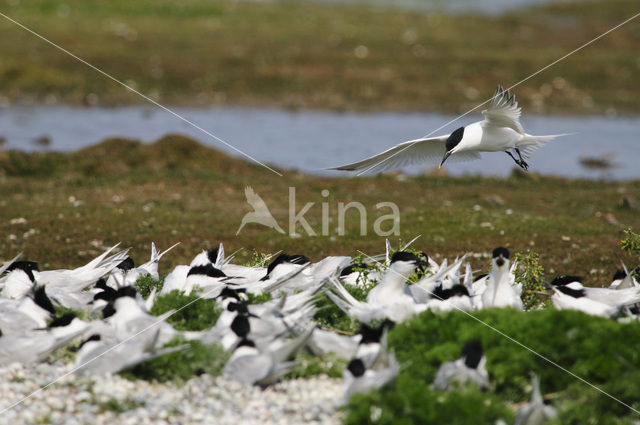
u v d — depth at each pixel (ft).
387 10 200.54
